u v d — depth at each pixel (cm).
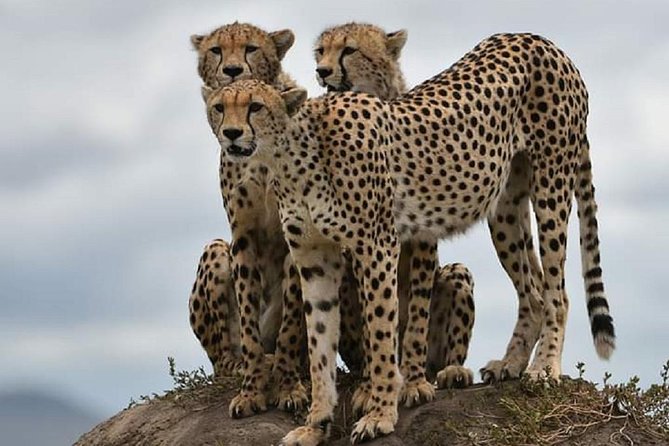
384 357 1288
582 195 1465
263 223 1379
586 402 1301
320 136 1288
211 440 1325
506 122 1393
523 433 1258
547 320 1396
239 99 1262
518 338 1416
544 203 1406
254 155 1279
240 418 1347
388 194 1310
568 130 1412
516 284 1438
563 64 1421
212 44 1518
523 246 1441
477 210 1377
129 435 1420
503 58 1409
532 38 1432
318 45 1602
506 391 1327
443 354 1438
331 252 1320
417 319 1345
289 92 1273
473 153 1364
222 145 1266
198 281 1485
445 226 1362
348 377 1399
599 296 1451
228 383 1419
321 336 1310
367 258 1296
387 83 1591
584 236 1465
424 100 1362
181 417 1399
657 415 1298
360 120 1298
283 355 1361
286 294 1359
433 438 1279
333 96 1320
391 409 1286
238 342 1477
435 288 1438
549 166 1408
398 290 1426
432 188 1347
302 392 1357
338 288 1325
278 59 1526
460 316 1423
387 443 1266
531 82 1411
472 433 1273
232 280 1462
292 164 1283
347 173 1285
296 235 1303
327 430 1294
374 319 1293
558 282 1401
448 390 1348
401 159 1332
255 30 1520
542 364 1372
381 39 1593
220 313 1462
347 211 1286
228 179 1382
